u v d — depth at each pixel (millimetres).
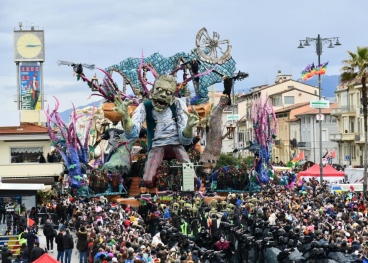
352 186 73562
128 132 77688
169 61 91312
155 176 77562
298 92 152875
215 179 81562
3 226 52031
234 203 65562
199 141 91312
